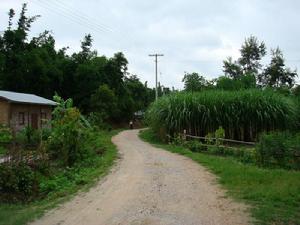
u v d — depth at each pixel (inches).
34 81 2042.3
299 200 377.7
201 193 426.9
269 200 382.3
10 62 2021.4
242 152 774.5
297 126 1156.5
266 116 1077.8
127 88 3061.0
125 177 539.2
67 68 2340.1
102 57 2706.7
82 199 412.5
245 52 2490.2
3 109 1196.5
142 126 3041.3
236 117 1095.0
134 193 431.5
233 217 330.0
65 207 378.6
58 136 693.3
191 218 329.4
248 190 425.4
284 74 2399.1
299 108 1187.9
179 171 588.7
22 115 1273.4
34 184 466.9
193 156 773.9
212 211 350.6
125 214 345.4
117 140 1364.4
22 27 2240.4
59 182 510.6
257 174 513.7
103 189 461.1
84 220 330.6
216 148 861.2
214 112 1113.4
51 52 2384.4
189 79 2009.1
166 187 462.9
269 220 318.0
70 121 703.7
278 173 519.2
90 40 2610.7
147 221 321.7
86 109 2396.7
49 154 673.0
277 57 2411.4
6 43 2091.5
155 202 387.9
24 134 877.8
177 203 383.6
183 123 1156.5
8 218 340.2
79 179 519.8
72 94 2374.5
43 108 1434.5
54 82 2210.9
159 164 673.0
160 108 1220.5
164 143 1194.6
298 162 595.8
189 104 1149.7
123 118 2883.9
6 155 500.1
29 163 528.4
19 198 434.9
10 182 440.1
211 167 613.3
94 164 682.2
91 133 849.5
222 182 485.7
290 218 322.7
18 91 2006.6
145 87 3604.8
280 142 613.3
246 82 1716.3
